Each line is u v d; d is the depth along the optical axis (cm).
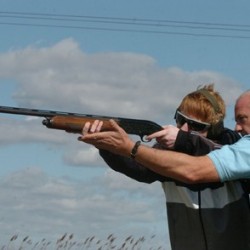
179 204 707
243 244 704
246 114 708
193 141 697
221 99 743
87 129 673
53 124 678
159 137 700
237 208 703
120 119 702
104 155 704
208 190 697
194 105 725
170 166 661
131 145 662
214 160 666
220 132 736
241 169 667
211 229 695
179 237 713
